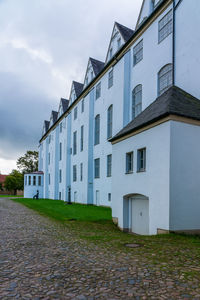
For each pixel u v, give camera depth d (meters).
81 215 16.34
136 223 12.02
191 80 12.23
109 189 21.91
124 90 18.69
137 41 18.09
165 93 12.59
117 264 5.50
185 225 9.09
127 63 18.86
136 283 4.38
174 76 13.51
